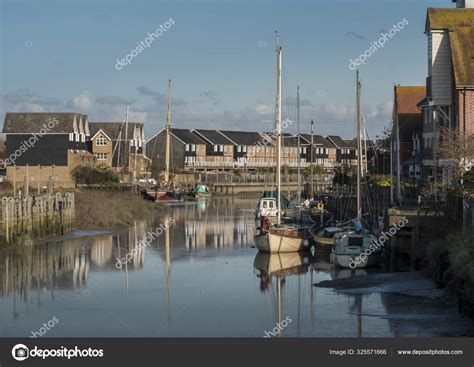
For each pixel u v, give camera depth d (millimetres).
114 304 34375
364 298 34344
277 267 45125
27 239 52719
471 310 29141
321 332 28625
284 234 51250
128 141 138875
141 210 87375
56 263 45875
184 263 46969
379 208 60344
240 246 56219
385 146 93312
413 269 41781
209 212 95062
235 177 159750
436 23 55719
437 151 51875
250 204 115250
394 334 27938
